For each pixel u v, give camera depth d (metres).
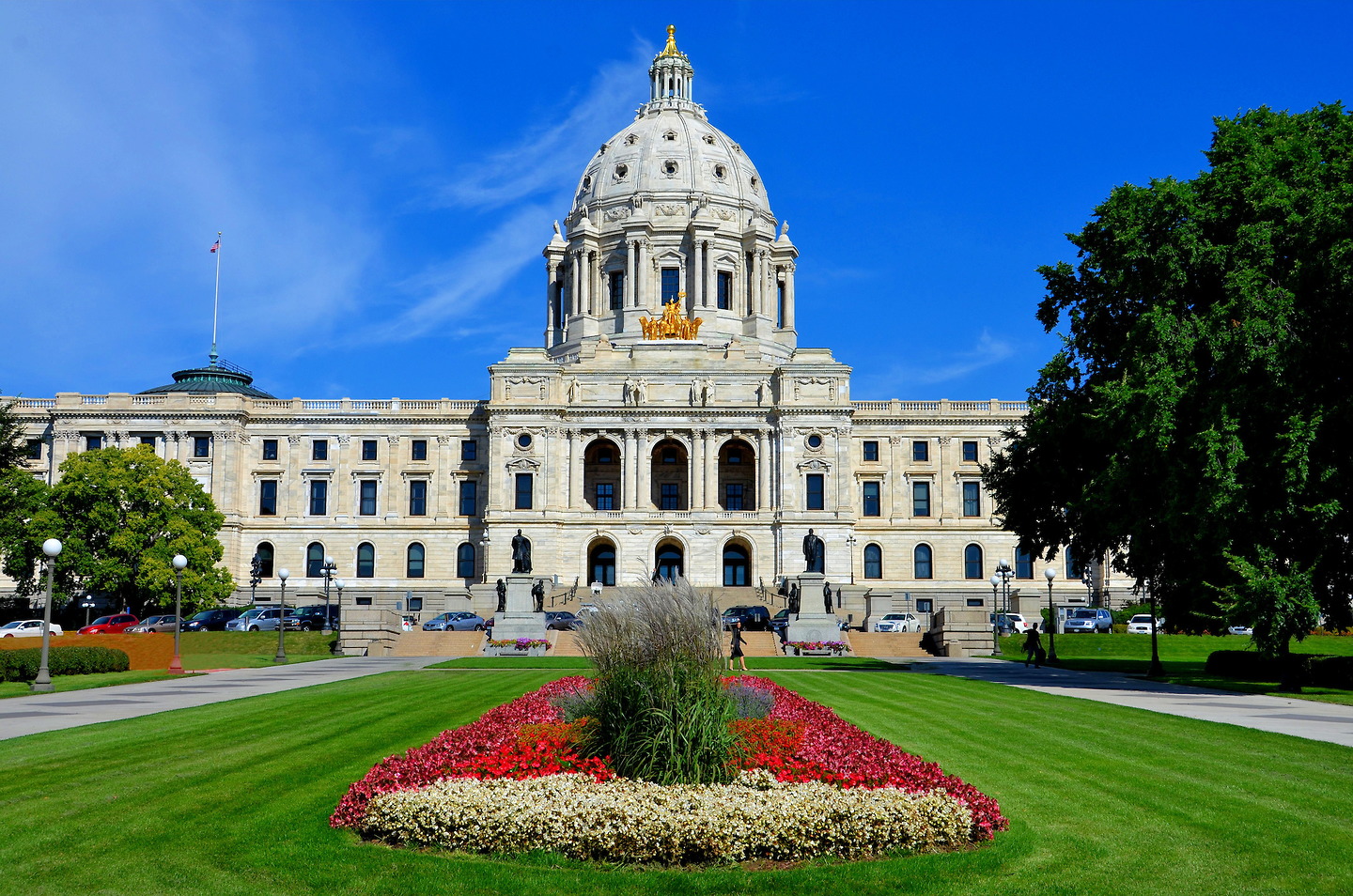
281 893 16.75
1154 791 22.86
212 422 131.88
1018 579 131.75
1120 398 50.53
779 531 126.00
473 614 102.75
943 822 18.91
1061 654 80.94
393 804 19.34
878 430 134.50
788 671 60.25
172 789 23.02
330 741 29.28
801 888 17.12
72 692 48.12
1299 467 45.31
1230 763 26.16
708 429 128.62
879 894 16.77
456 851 18.89
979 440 134.00
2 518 102.88
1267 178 51.38
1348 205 46.94
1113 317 59.12
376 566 134.12
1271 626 45.47
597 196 162.25
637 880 17.53
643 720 21.30
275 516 134.88
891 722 33.22
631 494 128.12
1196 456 48.00
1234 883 17.02
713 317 153.12
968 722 33.41
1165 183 53.16
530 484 128.12
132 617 105.88
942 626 84.69
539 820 18.75
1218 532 47.34
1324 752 27.78
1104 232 58.59
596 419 129.00
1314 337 47.50
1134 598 127.75
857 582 132.00
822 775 20.97
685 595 22.11
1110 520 54.34
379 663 71.06
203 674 60.59
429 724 32.53
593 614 22.70
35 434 133.88
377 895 16.73
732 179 163.00
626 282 154.38
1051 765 25.66
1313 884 16.95
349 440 135.75
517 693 42.59
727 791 19.69
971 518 133.12
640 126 166.12
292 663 72.38
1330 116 55.66
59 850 18.61
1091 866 17.78
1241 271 48.81
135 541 106.50
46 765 25.72
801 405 127.19
